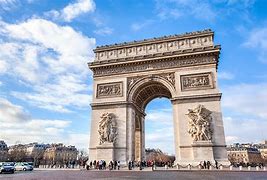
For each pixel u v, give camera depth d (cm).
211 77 7112
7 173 6325
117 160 7175
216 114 6744
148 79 7781
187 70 7419
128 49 8325
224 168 6131
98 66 8288
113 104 7812
